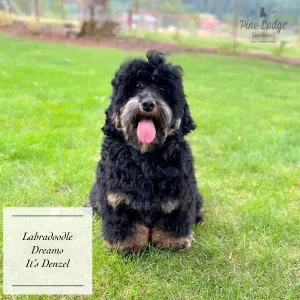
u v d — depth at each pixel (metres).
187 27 11.01
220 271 1.00
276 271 1.00
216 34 9.76
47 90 2.78
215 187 1.49
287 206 1.37
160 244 1.09
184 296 0.91
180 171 1.02
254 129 2.18
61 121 2.08
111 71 3.85
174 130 1.06
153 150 1.02
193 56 5.63
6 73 3.20
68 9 11.01
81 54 4.91
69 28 7.49
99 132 1.99
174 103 1.08
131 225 1.06
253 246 1.11
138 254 1.05
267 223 1.22
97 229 1.17
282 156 1.76
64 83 3.08
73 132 1.94
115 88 1.09
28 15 9.88
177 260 1.04
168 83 1.08
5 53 4.39
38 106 2.31
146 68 1.07
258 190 1.45
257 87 3.62
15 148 1.65
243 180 1.53
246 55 6.11
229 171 1.60
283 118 2.43
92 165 1.60
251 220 1.23
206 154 1.81
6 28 6.99
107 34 6.84
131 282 0.95
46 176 1.46
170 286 0.94
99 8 6.71
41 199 1.30
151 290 0.92
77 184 1.45
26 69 3.46
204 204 1.35
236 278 0.98
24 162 1.58
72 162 1.60
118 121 1.06
